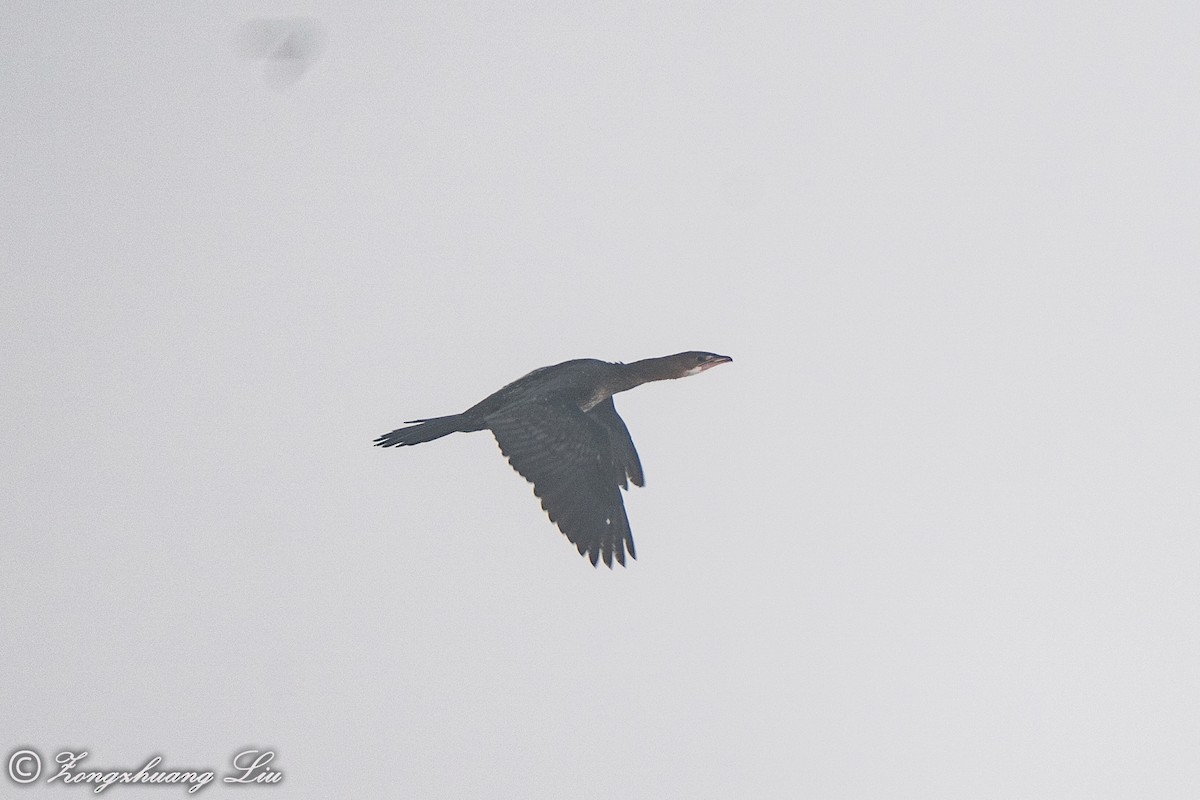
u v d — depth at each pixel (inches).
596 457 646.5
